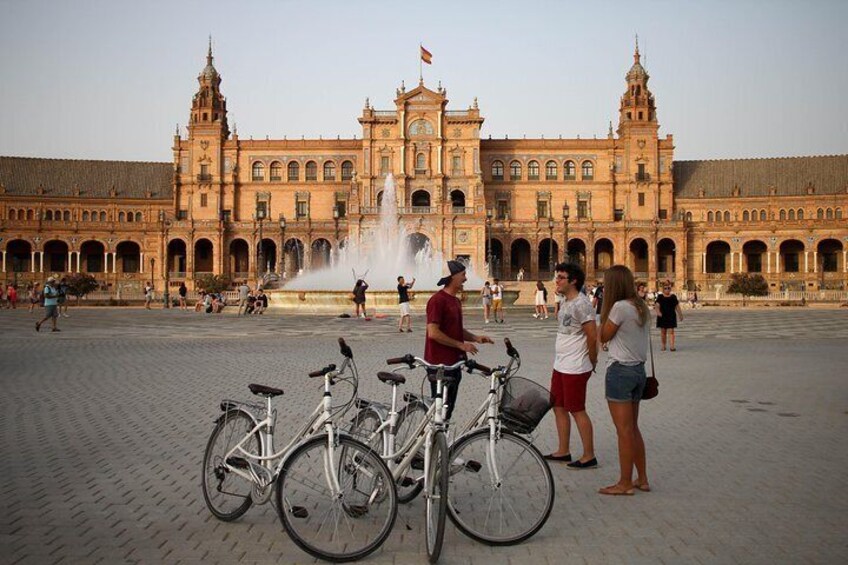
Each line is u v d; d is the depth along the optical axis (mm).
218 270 121188
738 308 86312
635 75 129125
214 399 18438
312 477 8711
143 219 130000
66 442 13867
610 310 10938
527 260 127562
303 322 50625
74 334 39844
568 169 128750
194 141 127938
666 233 120438
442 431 8680
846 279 118000
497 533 8875
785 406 17781
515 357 9812
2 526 9320
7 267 126438
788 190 126875
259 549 8641
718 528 9289
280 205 128375
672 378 22500
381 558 8438
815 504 10250
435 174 120750
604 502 10438
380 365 24859
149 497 10594
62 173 131625
